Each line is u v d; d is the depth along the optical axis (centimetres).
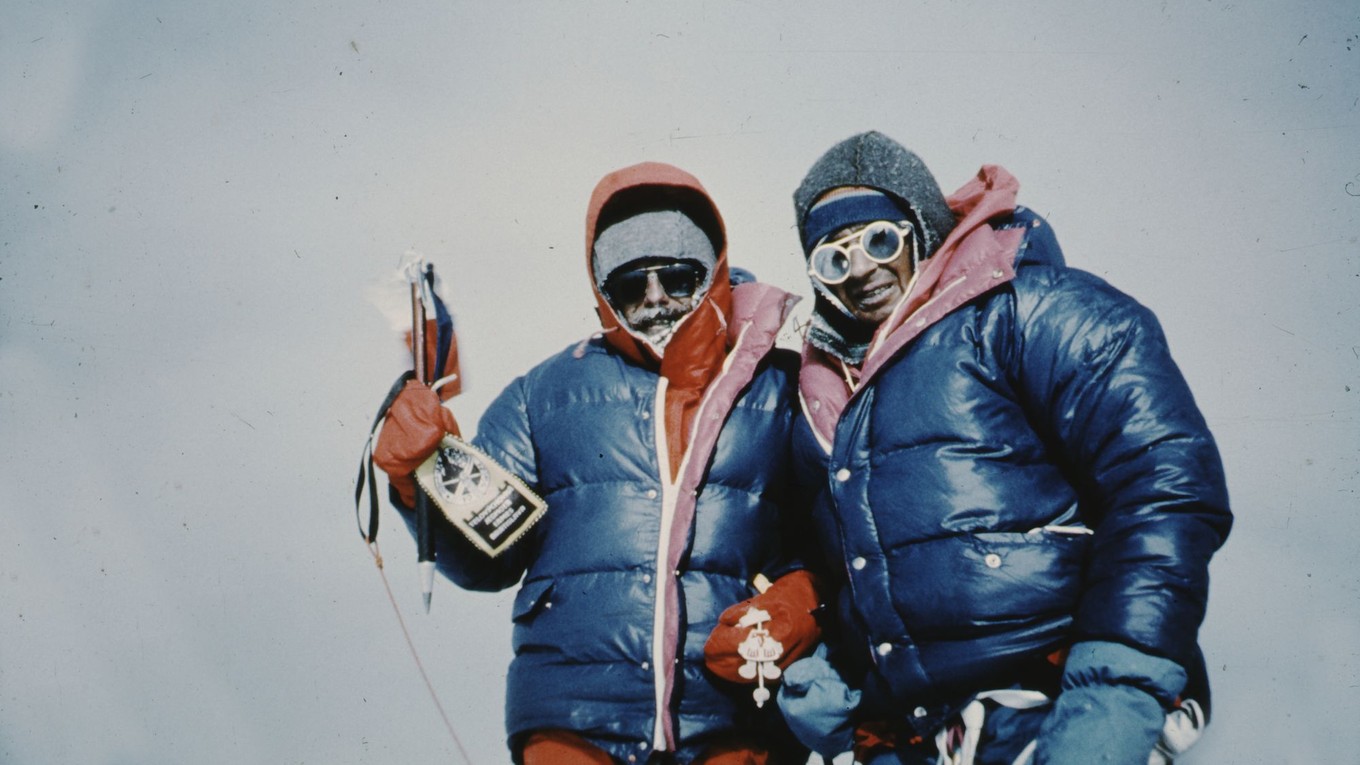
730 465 228
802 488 228
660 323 239
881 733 208
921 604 190
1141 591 173
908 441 196
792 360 245
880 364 202
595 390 237
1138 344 188
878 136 221
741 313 243
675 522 222
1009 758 187
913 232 219
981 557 187
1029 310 195
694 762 219
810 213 222
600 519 225
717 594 222
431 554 223
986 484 190
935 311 200
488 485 224
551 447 235
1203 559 175
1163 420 182
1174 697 170
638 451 228
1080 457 189
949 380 196
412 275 237
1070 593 187
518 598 231
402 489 230
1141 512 178
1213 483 179
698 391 235
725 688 221
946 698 191
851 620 204
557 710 218
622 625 218
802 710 213
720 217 245
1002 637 186
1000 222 213
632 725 215
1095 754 168
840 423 206
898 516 193
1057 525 192
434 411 225
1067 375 189
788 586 223
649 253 237
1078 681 175
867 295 215
